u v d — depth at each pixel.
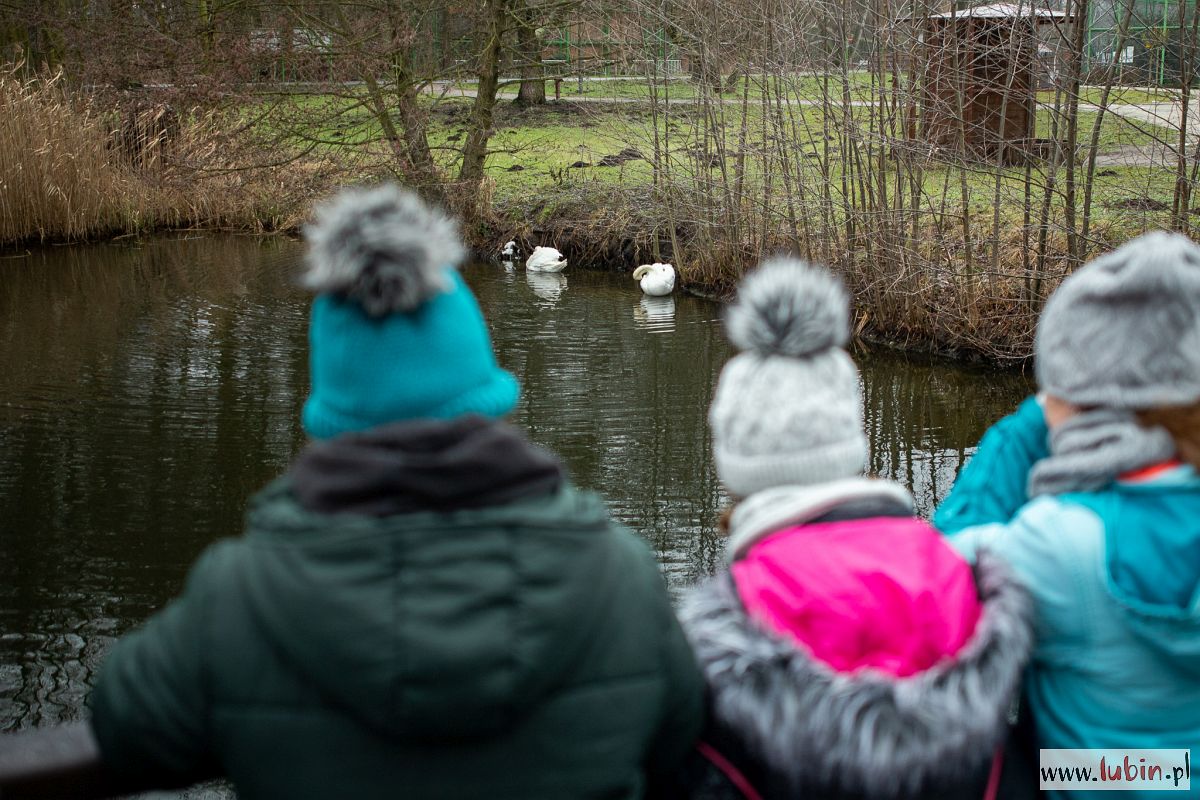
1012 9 9.64
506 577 1.21
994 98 12.02
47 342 9.80
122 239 14.87
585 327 10.74
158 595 5.59
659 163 12.77
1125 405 1.49
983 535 1.60
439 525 1.21
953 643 1.41
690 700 1.38
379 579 1.20
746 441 1.52
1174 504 1.49
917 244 9.96
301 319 10.55
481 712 1.20
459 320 1.30
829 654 1.39
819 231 11.27
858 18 10.09
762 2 10.80
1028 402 1.80
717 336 10.40
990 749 1.41
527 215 14.57
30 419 7.87
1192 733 1.50
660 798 1.57
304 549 1.21
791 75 10.84
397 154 14.05
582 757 1.28
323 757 1.23
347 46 13.65
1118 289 1.50
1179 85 8.53
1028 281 9.07
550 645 1.22
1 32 18.61
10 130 14.20
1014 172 10.82
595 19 13.81
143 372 8.93
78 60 17.03
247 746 1.25
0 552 5.96
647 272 12.62
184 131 15.30
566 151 17.34
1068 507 1.53
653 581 1.35
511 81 14.58
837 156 11.14
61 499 6.57
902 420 8.24
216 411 8.05
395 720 1.19
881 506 1.51
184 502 6.55
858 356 9.84
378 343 1.25
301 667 1.20
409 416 1.27
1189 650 1.46
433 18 14.53
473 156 14.60
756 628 1.41
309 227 1.30
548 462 1.30
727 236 12.14
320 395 1.31
